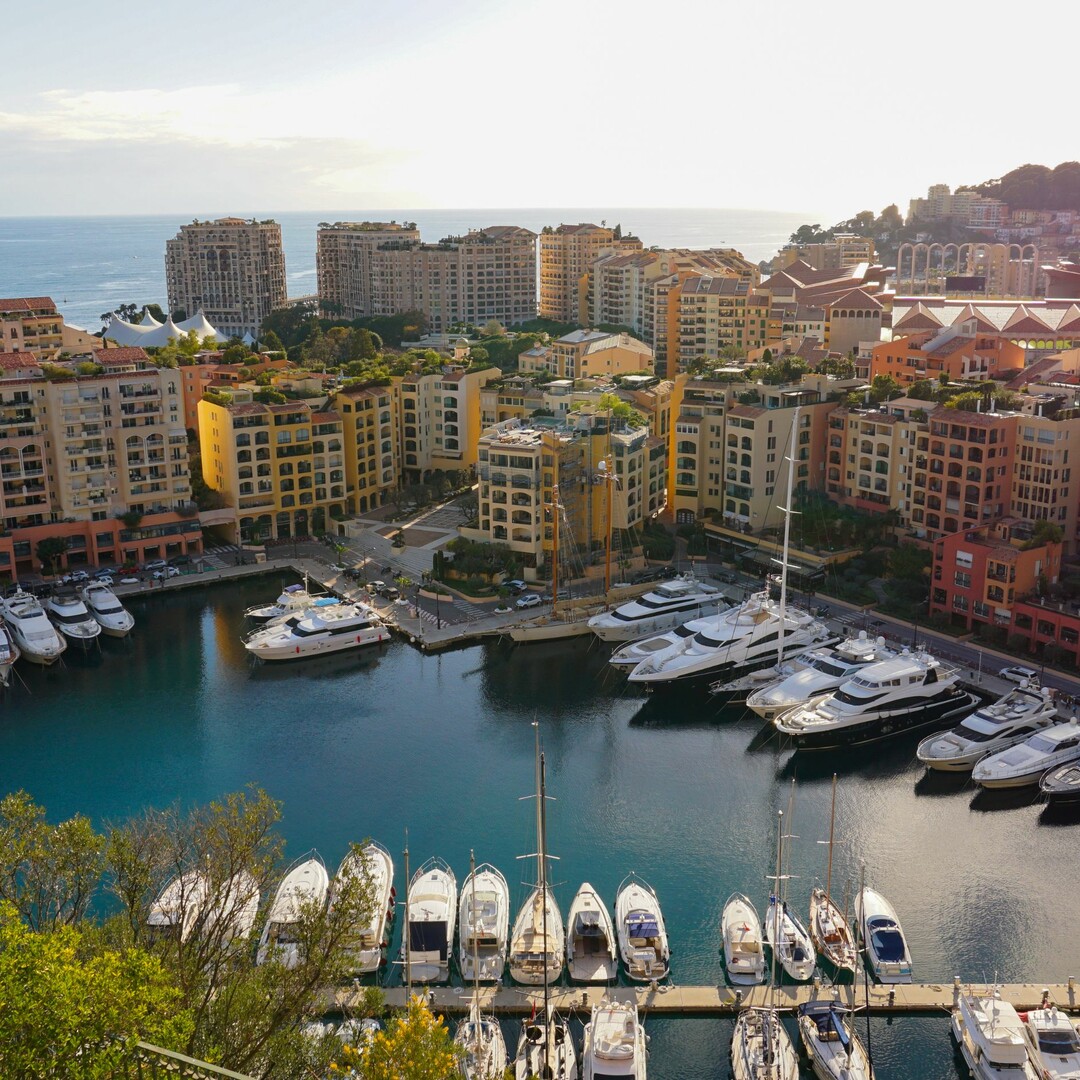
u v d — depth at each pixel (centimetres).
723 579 18300
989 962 9394
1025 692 13300
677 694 14700
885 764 12825
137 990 4694
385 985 9044
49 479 19050
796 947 9231
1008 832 11362
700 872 10700
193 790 12262
